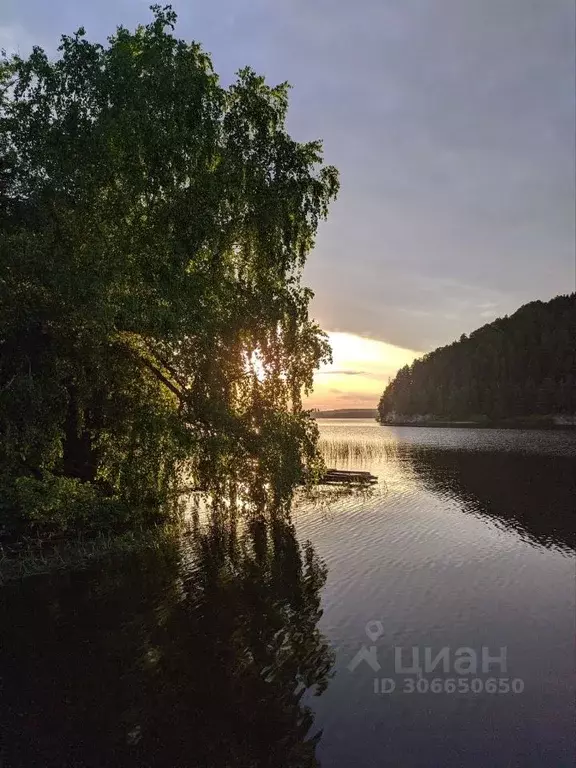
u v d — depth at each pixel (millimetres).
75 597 13367
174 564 16266
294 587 14391
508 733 8016
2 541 16516
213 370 17125
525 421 169250
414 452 65688
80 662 10031
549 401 169625
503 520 24031
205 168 17359
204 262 17750
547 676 9734
